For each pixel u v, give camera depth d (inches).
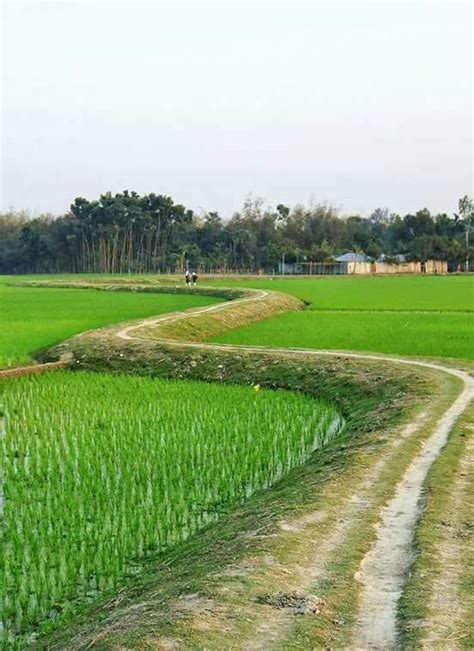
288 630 281.9
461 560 346.3
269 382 967.6
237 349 1096.2
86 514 463.5
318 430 695.7
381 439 586.2
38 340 1259.8
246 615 293.1
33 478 538.6
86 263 5108.3
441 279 3951.8
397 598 310.7
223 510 478.0
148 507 476.4
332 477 485.4
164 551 413.1
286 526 391.5
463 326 1473.9
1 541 424.2
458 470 494.9
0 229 5639.8
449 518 402.9
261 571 332.8
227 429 680.4
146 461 575.5
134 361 1090.7
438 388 793.6
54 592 366.3
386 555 357.4
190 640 273.9
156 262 5078.7
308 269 4911.4
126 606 329.7
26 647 319.6
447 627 283.3
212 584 320.8
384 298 2342.5
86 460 577.3
